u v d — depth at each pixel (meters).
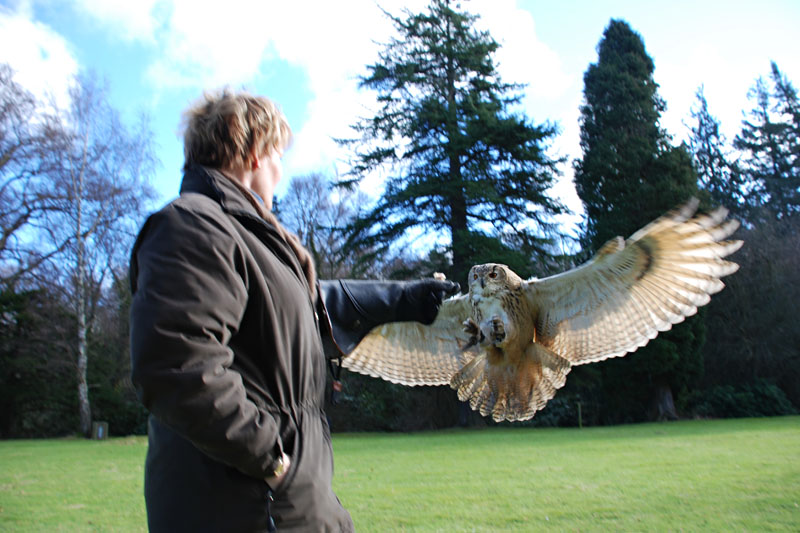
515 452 14.78
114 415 30.94
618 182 30.12
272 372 2.14
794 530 6.26
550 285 4.76
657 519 6.96
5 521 7.77
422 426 29.09
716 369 32.84
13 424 30.70
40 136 29.02
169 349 1.81
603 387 29.22
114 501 9.14
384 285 3.21
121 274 32.69
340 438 23.70
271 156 2.56
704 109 50.44
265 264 2.17
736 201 48.34
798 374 32.34
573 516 7.27
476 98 29.52
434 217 29.06
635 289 4.67
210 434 1.82
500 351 4.73
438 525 7.04
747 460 11.56
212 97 2.51
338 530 2.22
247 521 2.00
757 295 32.81
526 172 27.66
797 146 52.91
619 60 32.81
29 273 31.52
